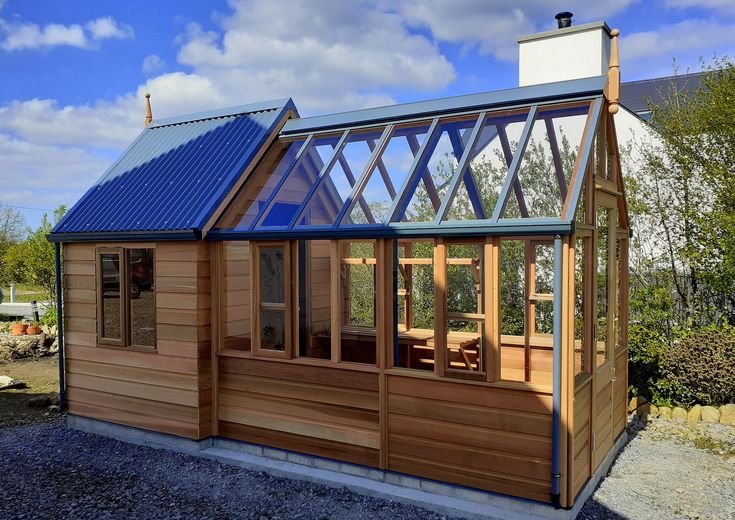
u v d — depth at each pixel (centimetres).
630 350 853
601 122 563
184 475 599
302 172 705
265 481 580
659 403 819
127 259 709
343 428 576
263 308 632
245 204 687
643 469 611
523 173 568
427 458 526
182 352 660
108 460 650
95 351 745
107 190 792
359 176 619
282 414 615
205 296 655
